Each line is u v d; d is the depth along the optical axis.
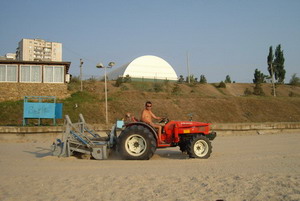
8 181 5.61
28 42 111.19
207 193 4.57
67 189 4.97
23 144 12.71
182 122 8.52
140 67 60.12
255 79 63.19
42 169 6.74
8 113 19.67
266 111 27.75
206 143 8.25
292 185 4.87
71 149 8.28
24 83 23.27
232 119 24.86
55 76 24.02
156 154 9.47
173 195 4.51
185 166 6.96
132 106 23.69
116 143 8.55
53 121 17.36
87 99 24.38
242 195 4.42
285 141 12.91
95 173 6.20
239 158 8.21
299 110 29.06
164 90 42.03
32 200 4.41
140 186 5.06
